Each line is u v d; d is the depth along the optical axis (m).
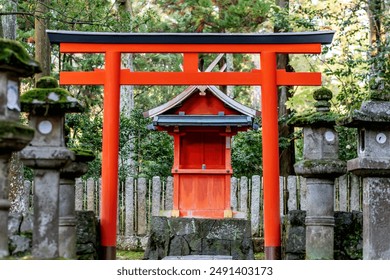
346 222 9.91
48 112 7.25
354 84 15.55
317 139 9.46
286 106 18.31
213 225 12.78
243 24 20.30
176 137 13.34
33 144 7.20
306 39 11.27
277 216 11.00
